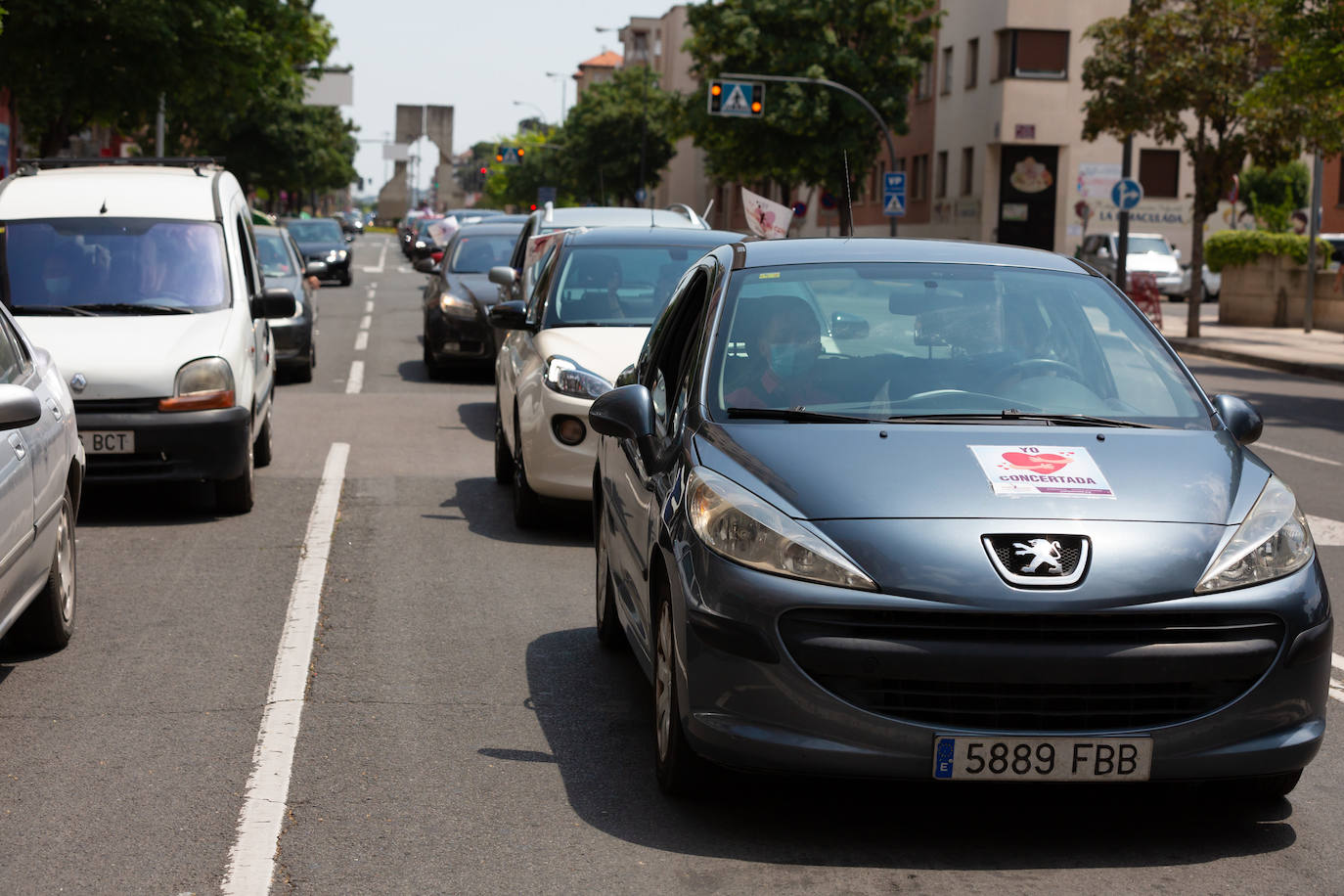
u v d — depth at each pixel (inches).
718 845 216.4
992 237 2561.5
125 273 509.4
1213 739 208.5
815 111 2314.2
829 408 246.8
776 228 627.5
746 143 2397.9
